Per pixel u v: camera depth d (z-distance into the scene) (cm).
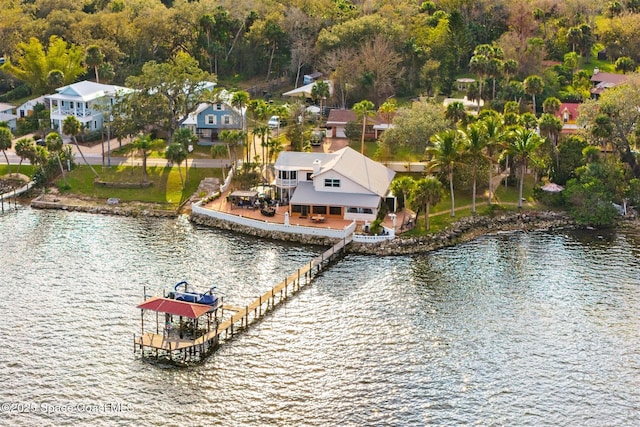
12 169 17650
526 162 15462
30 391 9600
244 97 18412
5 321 11206
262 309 11694
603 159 16550
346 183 15050
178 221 15412
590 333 11050
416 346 10681
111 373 10012
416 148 17225
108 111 18912
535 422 9088
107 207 15962
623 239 14625
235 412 9288
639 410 9325
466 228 14775
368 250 13838
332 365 10238
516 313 11612
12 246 13988
